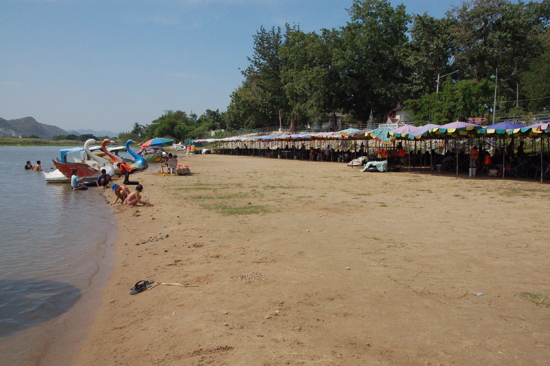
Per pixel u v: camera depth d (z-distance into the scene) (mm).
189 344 4227
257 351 3994
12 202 15812
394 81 42906
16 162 44562
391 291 5562
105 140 25812
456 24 38594
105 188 20422
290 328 4516
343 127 54562
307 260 7094
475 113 30703
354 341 4191
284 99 59969
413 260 6957
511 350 3961
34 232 10445
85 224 11414
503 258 6977
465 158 25203
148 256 7734
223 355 3963
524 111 37469
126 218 11914
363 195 15336
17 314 5414
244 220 10852
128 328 4766
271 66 60562
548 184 17406
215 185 19812
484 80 31906
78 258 8047
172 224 10570
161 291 5871
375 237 8664
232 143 70125
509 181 18875
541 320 4602
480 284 5762
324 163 35781
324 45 43625
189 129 105438
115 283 6387
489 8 36438
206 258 7395
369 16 42094
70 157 54969
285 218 11016
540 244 7816
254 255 7484
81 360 4117
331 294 5496
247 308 5109
